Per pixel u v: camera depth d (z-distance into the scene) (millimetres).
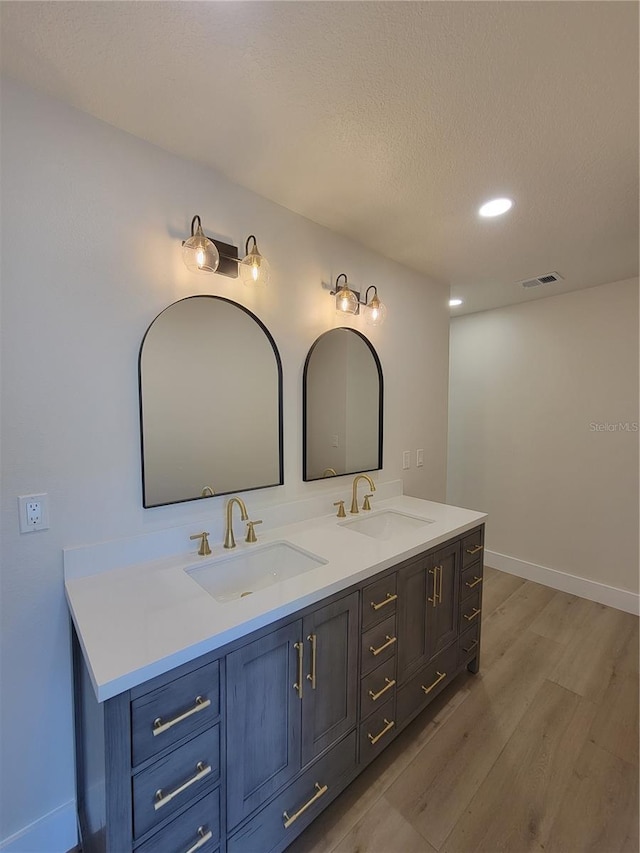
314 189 1674
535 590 3141
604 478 2916
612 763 1592
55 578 1259
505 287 2916
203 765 1018
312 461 2023
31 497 1205
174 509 1524
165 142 1395
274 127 1312
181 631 1014
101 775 955
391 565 1536
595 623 2660
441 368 2867
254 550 1614
